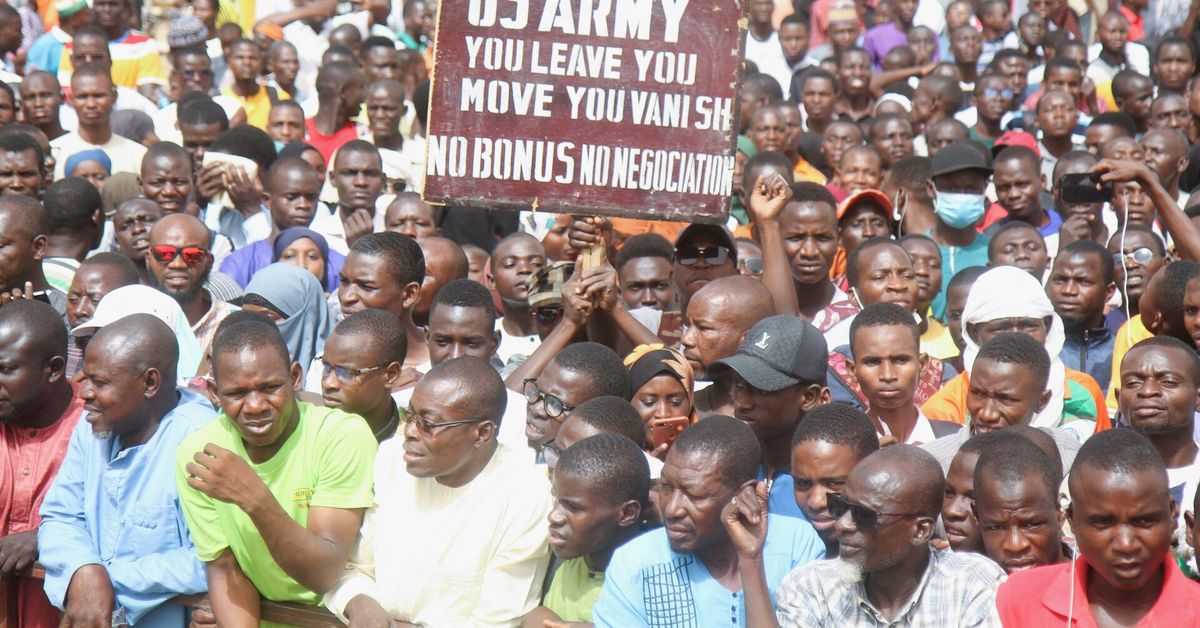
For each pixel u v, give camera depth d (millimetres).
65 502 6059
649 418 6441
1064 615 4570
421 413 5418
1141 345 6652
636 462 5289
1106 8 20500
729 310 6906
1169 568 4543
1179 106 15789
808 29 19766
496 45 6539
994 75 15914
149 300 7238
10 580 6270
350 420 5746
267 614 5738
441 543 5516
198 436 5711
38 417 6453
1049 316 7793
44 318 6383
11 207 8484
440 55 6531
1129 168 8508
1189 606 4465
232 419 5512
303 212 10906
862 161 13023
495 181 6594
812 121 16703
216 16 18281
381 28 19469
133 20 17562
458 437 5422
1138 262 9609
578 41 6562
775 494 6035
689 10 6594
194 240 8648
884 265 8719
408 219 10508
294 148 12750
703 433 5059
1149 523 4426
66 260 9492
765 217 7730
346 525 5598
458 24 6531
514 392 6840
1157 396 6504
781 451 6227
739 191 12484
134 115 13789
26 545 6168
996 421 6504
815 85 16609
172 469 5965
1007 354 6535
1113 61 19031
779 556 5199
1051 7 20422
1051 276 9016
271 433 5523
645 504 5410
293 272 8375
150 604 5871
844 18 20078
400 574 5539
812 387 6160
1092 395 7508
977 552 5496
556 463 5398
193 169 12898
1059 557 5219
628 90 6598
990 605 4766
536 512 5547
